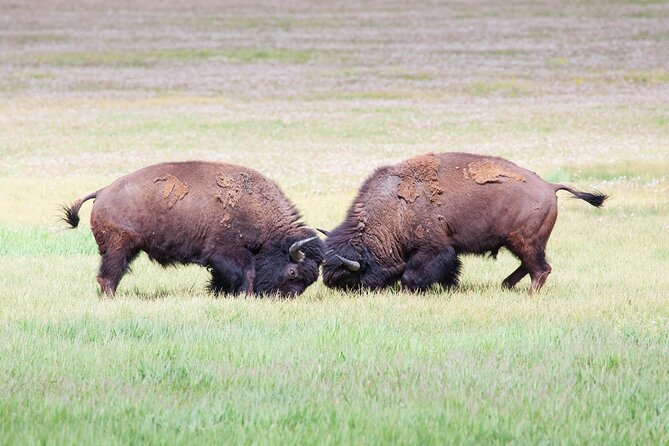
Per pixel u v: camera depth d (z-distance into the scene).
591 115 159.62
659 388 27.06
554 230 64.94
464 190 44.91
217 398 25.86
